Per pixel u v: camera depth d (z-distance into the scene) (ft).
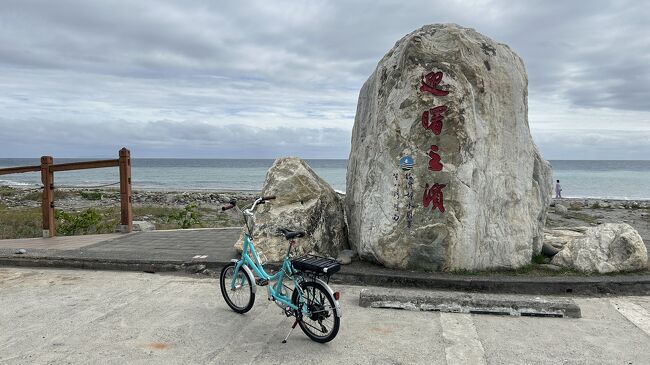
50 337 14.56
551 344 14.35
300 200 23.49
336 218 24.38
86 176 241.55
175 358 13.17
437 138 20.40
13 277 21.79
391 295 17.78
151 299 18.52
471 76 20.85
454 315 16.92
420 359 13.25
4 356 13.17
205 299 18.60
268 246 22.30
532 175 22.98
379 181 21.53
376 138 22.17
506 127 21.89
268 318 16.49
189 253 24.66
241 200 92.17
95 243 28.02
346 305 17.88
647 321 16.40
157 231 33.24
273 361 13.05
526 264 21.84
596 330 15.55
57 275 22.18
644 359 13.33
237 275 16.98
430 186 20.43
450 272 20.48
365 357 13.35
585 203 85.15
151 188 153.38
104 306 17.60
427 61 20.71
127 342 14.24
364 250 21.74
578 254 21.74
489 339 14.71
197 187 159.63
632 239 21.20
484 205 21.04
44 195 30.99
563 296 19.21
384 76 22.53
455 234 20.21
